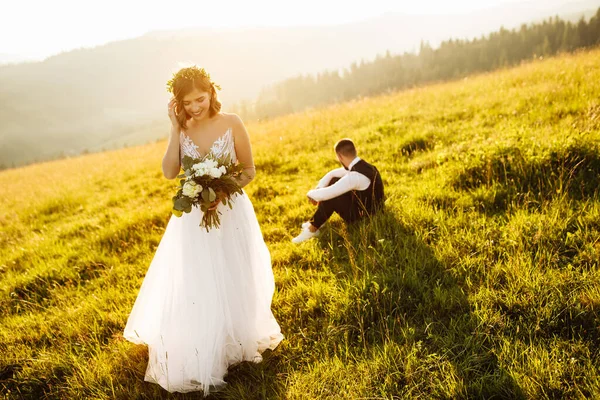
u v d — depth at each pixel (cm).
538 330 272
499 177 494
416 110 1007
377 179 452
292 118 1394
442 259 366
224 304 287
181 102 271
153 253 516
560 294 290
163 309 290
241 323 296
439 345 279
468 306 310
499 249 363
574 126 559
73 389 308
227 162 276
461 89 1173
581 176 445
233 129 291
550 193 432
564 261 333
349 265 390
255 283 304
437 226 419
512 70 1335
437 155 611
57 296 443
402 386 257
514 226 383
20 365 348
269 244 477
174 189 802
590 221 370
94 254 534
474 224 406
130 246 550
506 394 236
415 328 298
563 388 229
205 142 288
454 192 489
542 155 482
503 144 528
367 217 455
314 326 325
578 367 238
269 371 293
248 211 306
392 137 795
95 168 1360
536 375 237
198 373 281
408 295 335
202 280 281
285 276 396
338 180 460
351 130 946
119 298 418
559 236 362
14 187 1389
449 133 737
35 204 930
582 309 278
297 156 826
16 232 756
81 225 680
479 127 723
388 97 1396
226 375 299
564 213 393
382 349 284
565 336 265
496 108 827
